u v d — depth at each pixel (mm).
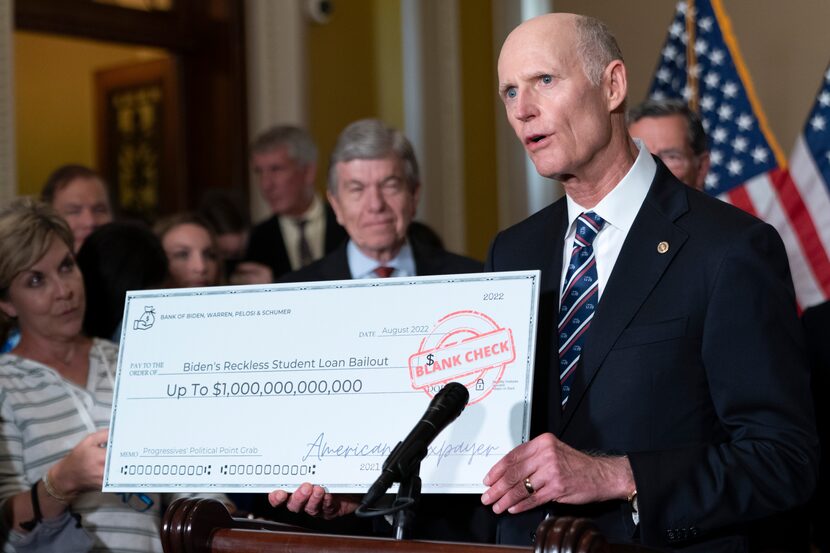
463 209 9305
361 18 9023
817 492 3428
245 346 2787
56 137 10797
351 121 8914
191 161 8688
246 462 2709
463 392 2328
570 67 2643
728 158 5801
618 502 2652
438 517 2994
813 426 2545
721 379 2557
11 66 7094
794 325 2584
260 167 6801
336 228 6648
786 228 5672
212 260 4938
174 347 2834
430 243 4746
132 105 8984
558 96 2643
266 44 8531
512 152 9406
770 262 2600
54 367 3635
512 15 9352
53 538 3338
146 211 8867
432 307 2693
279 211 6816
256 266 5941
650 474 2463
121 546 3482
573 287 2789
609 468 2479
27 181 10805
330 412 2691
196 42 8625
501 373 2600
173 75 8688
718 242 2615
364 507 2203
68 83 10758
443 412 2291
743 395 2533
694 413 2594
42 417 3506
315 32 8695
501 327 2629
